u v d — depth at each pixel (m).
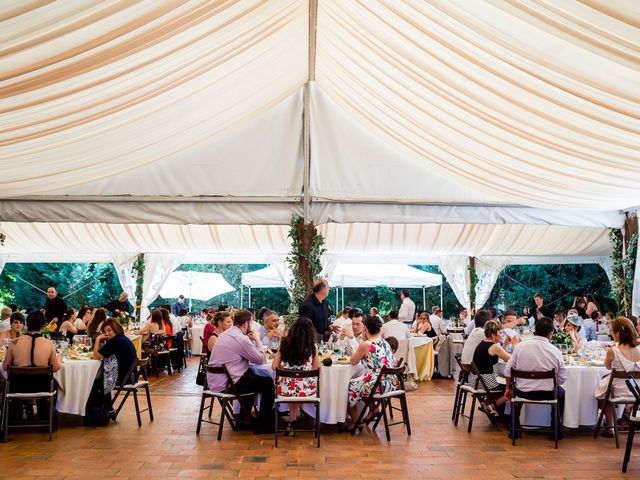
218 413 7.57
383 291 25.89
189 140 8.27
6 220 9.03
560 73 4.24
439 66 5.16
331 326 7.79
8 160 5.97
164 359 11.61
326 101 9.27
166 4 3.64
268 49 5.96
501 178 7.90
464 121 6.25
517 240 14.37
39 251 15.12
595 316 11.34
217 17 4.34
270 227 13.93
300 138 9.29
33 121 4.85
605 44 3.55
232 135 9.26
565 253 15.04
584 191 7.70
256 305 26.92
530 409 6.31
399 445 6.01
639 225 9.72
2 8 2.89
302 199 9.30
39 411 6.75
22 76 3.79
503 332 7.98
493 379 6.66
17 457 5.51
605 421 6.38
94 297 25.23
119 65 4.29
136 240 14.52
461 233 14.02
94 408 6.77
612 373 5.96
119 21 3.55
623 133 5.02
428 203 9.47
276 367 6.24
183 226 13.88
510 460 5.46
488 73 4.80
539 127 5.55
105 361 6.72
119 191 9.11
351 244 14.08
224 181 9.23
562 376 6.09
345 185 9.35
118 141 6.60
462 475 5.02
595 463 5.37
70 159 6.73
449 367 11.02
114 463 5.33
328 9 5.47
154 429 6.66
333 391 6.46
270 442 6.11
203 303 26.83
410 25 4.67
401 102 6.76
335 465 5.30
